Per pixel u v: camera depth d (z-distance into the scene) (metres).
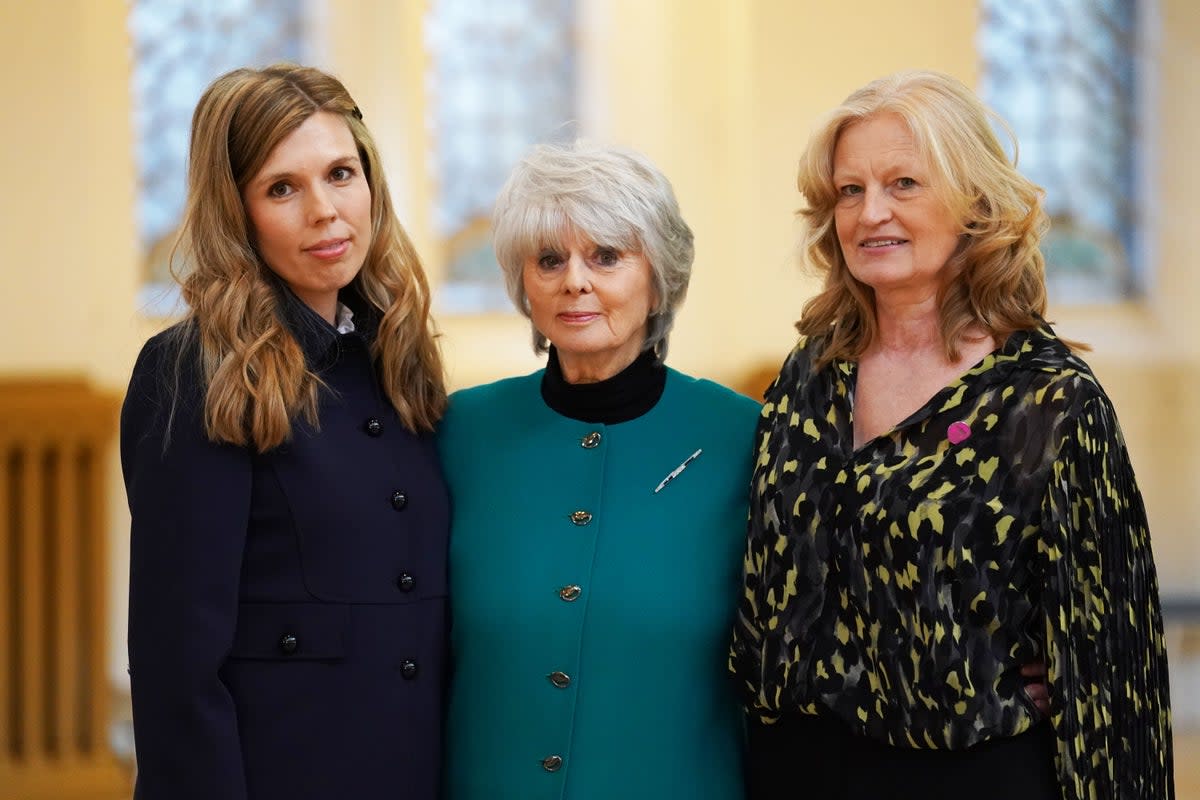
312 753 2.45
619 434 2.75
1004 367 2.41
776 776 2.59
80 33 6.06
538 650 2.62
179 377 2.45
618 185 2.58
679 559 2.65
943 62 7.20
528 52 7.65
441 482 2.76
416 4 7.45
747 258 7.18
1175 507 7.78
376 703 2.50
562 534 2.67
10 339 6.03
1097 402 2.33
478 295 7.68
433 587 2.64
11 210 6.03
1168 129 7.75
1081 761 2.29
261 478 2.48
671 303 2.72
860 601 2.43
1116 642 2.31
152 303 2.66
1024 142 7.75
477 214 7.65
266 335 2.46
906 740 2.38
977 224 2.47
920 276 2.47
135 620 2.41
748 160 7.15
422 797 2.57
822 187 2.55
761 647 2.57
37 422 5.71
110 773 5.82
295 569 2.48
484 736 2.64
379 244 2.70
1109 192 7.80
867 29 7.14
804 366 2.67
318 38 7.38
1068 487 2.31
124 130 6.98
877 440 2.47
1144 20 7.76
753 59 7.09
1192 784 5.64
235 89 2.51
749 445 2.76
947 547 2.34
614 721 2.59
